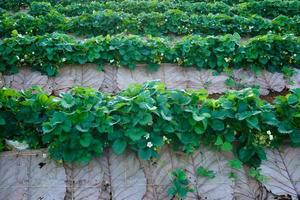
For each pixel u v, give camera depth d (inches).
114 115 161.3
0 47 240.7
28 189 151.2
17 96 174.7
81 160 158.7
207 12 383.9
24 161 162.1
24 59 244.5
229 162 164.6
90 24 324.2
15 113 171.9
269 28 330.3
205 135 170.4
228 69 254.2
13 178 155.0
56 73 243.1
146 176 159.0
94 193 151.6
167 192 151.9
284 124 169.3
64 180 155.2
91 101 168.4
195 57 254.5
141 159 164.2
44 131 151.9
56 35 254.4
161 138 161.8
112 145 159.2
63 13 379.2
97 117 159.2
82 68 249.9
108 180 157.2
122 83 242.1
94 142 159.3
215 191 153.7
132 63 251.0
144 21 331.0
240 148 169.8
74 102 165.8
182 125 167.0
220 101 171.8
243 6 389.1
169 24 330.0
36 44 246.4
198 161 166.1
